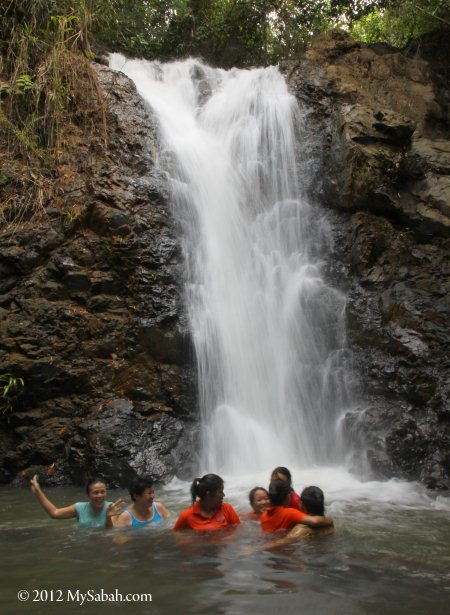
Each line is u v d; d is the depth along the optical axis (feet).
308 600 13.47
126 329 33.01
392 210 39.88
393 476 29.37
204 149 42.96
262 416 33.63
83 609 13.17
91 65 42.24
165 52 56.59
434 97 49.16
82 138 39.29
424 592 14.02
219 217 39.24
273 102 45.73
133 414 31.14
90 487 20.74
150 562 16.28
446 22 50.62
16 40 41.37
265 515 19.76
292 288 37.52
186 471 30.14
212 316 34.81
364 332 34.76
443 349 33.50
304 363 35.47
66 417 31.78
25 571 15.83
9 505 25.64
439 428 30.91
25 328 32.35
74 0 44.32
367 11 57.93
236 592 13.96
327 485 28.12
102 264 34.14
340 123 41.78
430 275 37.04
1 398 31.71
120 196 35.65
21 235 34.50
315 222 40.34
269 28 59.41
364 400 33.14
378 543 18.34
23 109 40.37
